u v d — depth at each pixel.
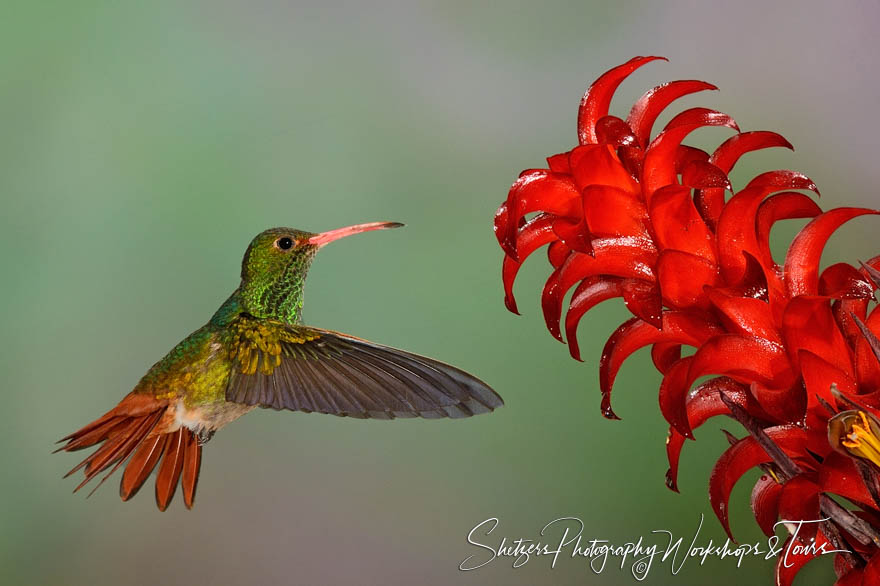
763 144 2.62
